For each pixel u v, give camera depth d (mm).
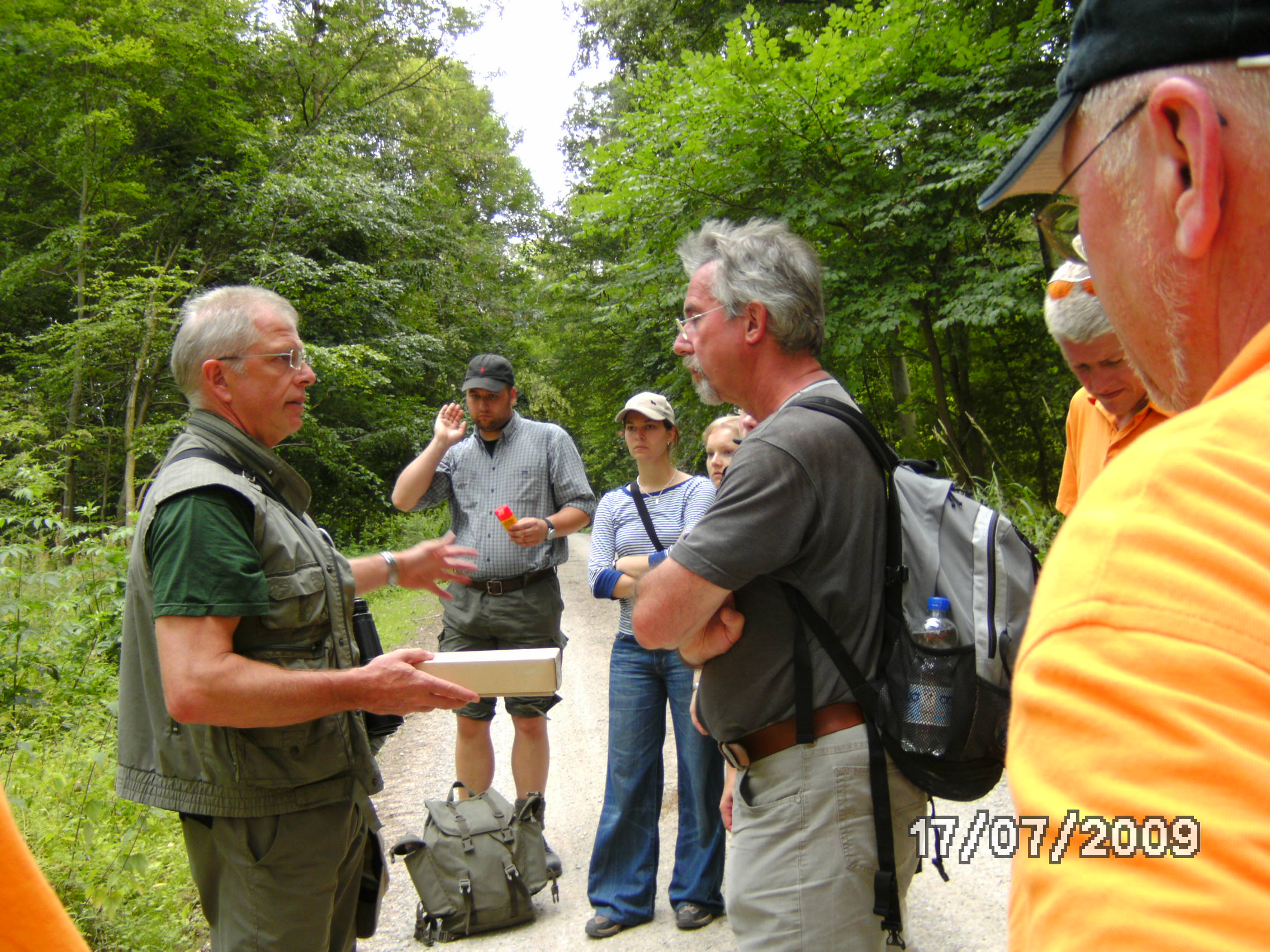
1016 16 8727
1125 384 2387
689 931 3029
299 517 2010
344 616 1941
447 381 19125
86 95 12531
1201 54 513
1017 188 706
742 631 1639
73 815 3420
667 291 9148
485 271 20516
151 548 1743
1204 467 420
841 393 1757
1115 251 583
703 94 8289
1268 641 366
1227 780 344
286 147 16047
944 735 1493
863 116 8172
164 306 12219
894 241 8180
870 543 1607
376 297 15320
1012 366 11336
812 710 1587
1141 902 342
